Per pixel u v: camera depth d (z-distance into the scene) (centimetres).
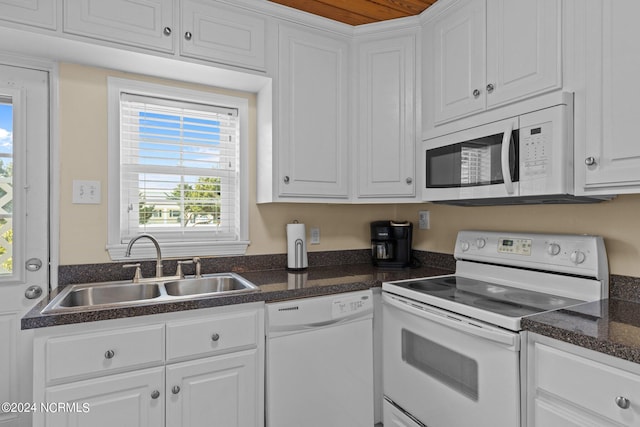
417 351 161
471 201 182
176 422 139
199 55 175
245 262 214
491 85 157
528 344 119
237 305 152
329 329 171
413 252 249
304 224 227
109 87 183
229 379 149
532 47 141
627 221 142
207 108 208
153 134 196
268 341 156
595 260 143
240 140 214
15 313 167
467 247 196
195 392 143
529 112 138
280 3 190
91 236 179
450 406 143
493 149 152
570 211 162
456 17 177
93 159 180
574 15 128
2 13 141
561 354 109
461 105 173
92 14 155
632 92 112
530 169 137
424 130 196
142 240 189
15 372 166
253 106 218
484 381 128
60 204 173
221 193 214
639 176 110
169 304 138
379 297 188
